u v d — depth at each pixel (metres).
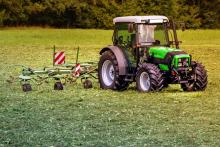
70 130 14.07
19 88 21.88
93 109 17.11
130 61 21.44
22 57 37.69
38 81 22.41
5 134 13.58
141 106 17.69
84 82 22.05
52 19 81.50
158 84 20.28
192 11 82.88
